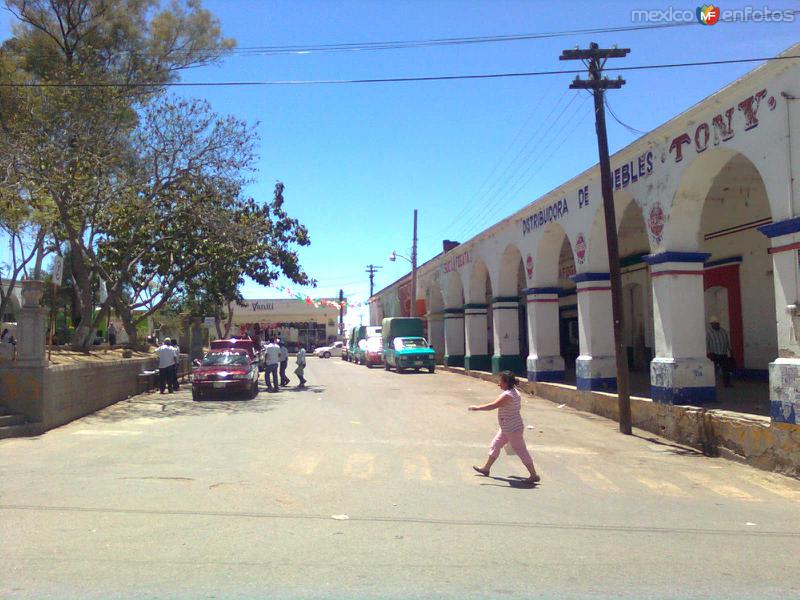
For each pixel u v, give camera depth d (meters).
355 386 26.06
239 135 22.58
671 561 6.09
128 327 28.44
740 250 19.08
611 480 10.09
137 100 21.55
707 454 12.31
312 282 30.69
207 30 24.77
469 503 8.31
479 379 28.42
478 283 30.39
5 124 18.39
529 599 5.03
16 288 36.00
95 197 19.62
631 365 25.39
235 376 20.81
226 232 24.12
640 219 22.39
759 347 18.42
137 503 7.92
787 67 10.68
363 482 9.41
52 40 23.56
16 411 13.96
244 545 6.32
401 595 5.07
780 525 7.61
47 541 6.39
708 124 12.73
